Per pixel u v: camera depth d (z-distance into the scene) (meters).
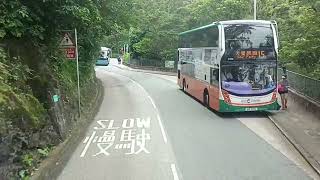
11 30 12.60
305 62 21.20
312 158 12.64
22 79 12.24
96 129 17.77
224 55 20.09
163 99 27.97
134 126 18.31
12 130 9.62
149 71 57.69
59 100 14.98
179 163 12.31
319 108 18.78
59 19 15.19
